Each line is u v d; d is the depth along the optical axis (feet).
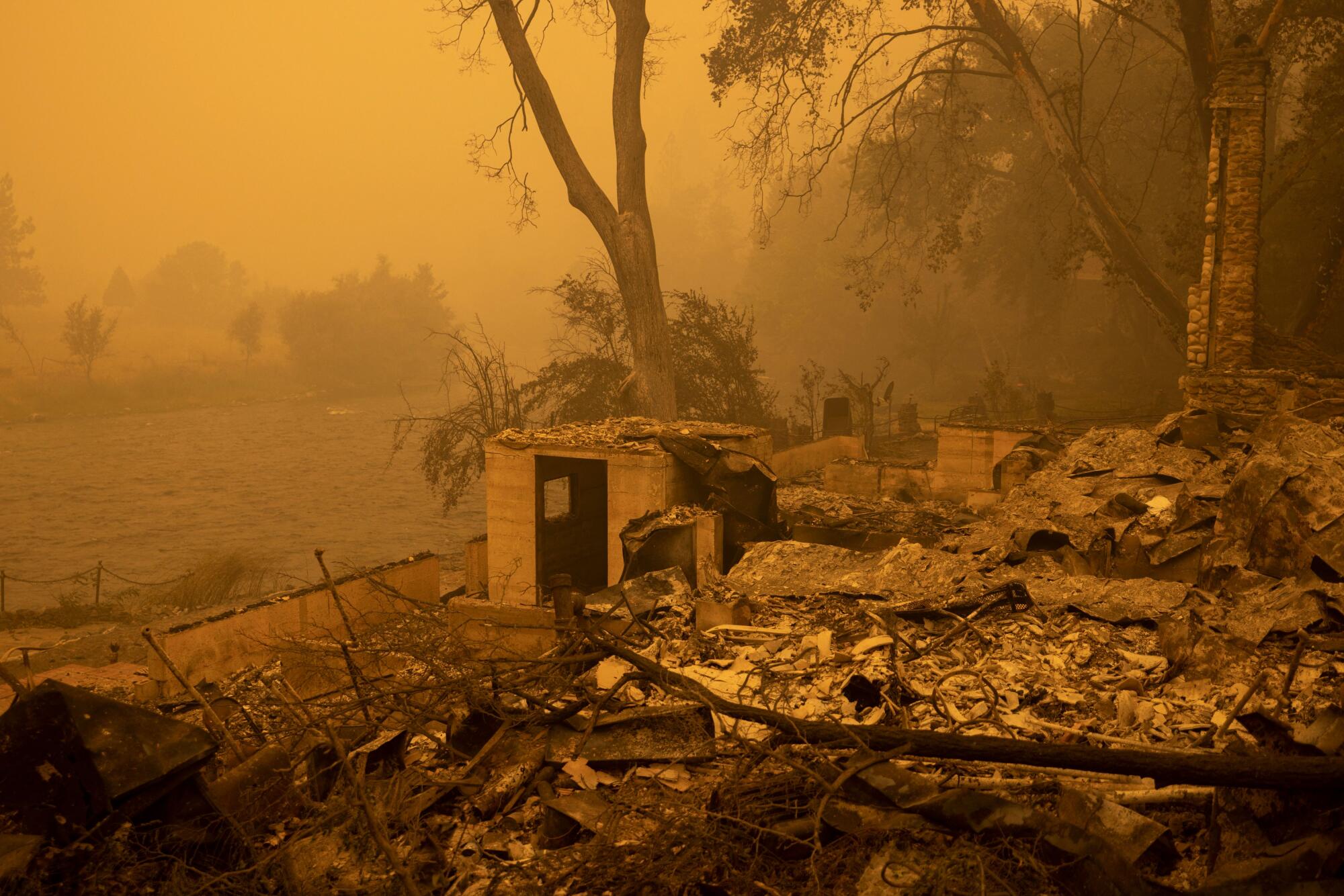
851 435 100.22
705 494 47.52
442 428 106.93
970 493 56.29
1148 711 19.24
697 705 18.45
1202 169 99.55
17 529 140.97
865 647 23.43
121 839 13.24
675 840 14.62
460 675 20.80
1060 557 34.01
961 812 13.42
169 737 14.28
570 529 53.62
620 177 90.89
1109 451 43.14
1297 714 18.04
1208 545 29.27
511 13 90.99
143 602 84.33
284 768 16.83
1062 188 151.64
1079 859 12.32
